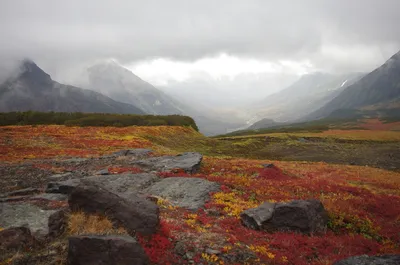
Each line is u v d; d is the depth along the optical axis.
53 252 10.98
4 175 29.61
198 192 24.53
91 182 13.99
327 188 30.62
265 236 16.45
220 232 16.08
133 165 35.56
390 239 19.45
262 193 27.09
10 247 10.73
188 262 12.34
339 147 92.38
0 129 65.44
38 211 14.96
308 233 17.80
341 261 12.54
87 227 12.24
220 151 76.38
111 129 75.69
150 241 12.73
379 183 39.38
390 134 129.00
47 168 33.19
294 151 85.19
